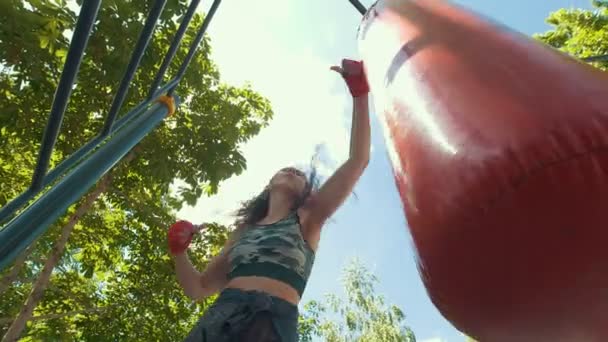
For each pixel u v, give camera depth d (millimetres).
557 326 708
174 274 6934
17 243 1622
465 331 848
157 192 7668
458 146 801
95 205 7414
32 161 6730
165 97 2748
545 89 807
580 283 667
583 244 659
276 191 2002
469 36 1106
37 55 4344
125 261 7422
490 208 711
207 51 7137
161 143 6898
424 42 1200
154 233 7215
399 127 1026
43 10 4020
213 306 1534
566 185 677
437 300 853
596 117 720
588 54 7191
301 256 1661
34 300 5488
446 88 952
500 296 729
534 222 683
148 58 5949
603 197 666
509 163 713
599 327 680
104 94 6145
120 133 2316
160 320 6824
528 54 952
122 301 6812
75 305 7117
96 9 1282
